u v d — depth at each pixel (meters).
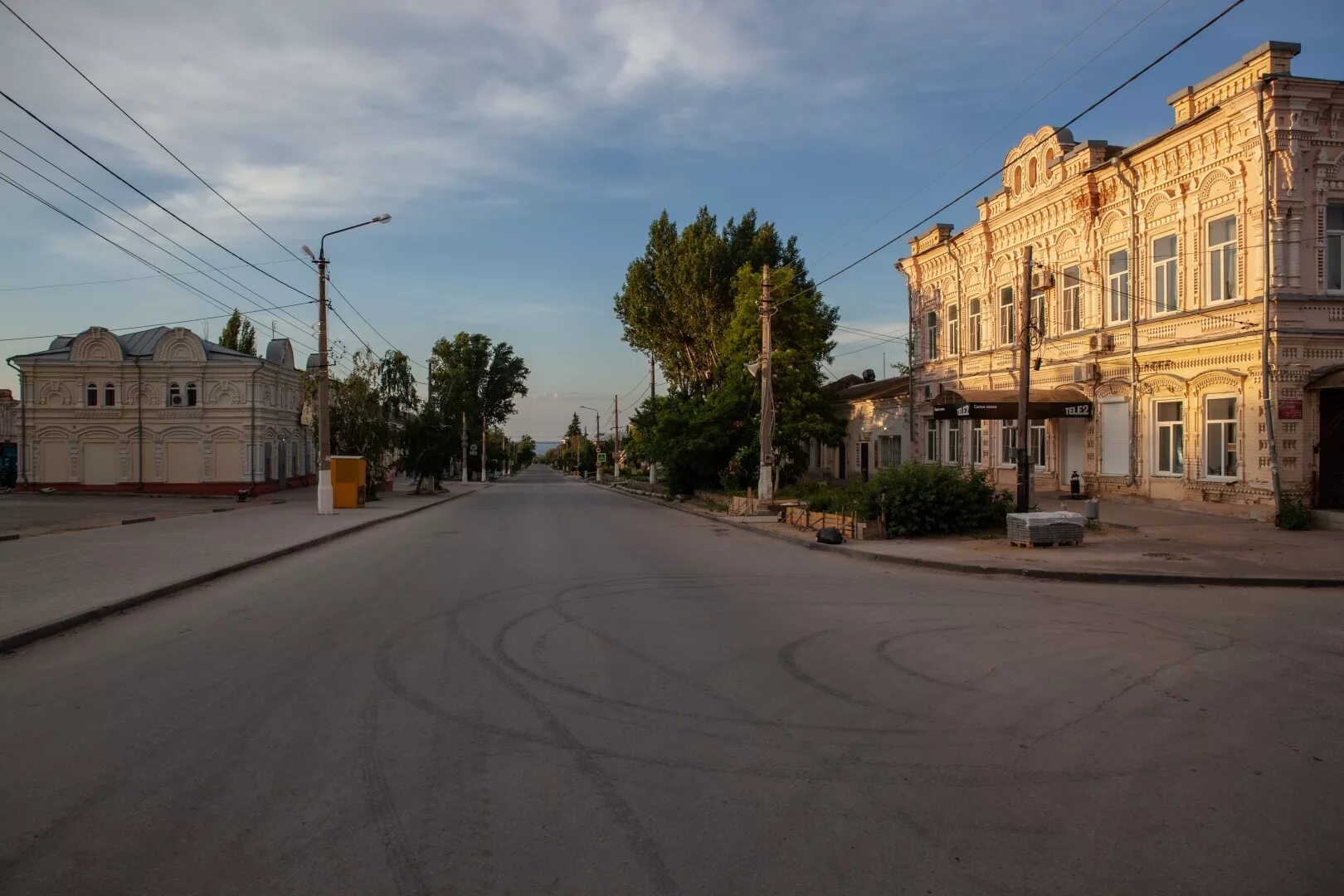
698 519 28.41
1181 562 14.55
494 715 6.14
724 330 43.25
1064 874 3.87
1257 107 18.81
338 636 8.84
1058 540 16.64
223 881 3.76
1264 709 6.38
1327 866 3.95
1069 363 26.00
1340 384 18.02
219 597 11.59
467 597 11.36
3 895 3.62
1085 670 7.49
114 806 4.54
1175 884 3.78
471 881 3.77
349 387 38.03
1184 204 21.38
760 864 3.94
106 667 7.55
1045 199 26.77
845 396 44.31
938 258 34.19
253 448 43.81
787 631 9.17
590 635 8.91
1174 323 21.72
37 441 43.47
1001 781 4.95
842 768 5.14
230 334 59.41
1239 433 19.78
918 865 3.94
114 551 16.30
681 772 5.06
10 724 5.91
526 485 70.50
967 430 32.41
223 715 6.11
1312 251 18.84
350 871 3.85
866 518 19.23
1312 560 14.59
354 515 27.34
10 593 10.98
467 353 78.19
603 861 3.95
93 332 43.31
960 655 8.07
